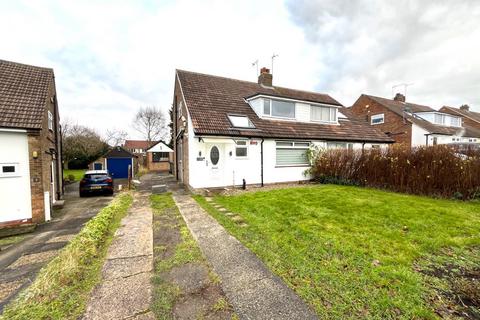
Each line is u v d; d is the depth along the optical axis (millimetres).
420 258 3545
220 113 11539
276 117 13094
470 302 2496
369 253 3645
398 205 6699
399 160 9562
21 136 7617
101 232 4852
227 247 4047
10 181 7430
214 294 2701
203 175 10453
